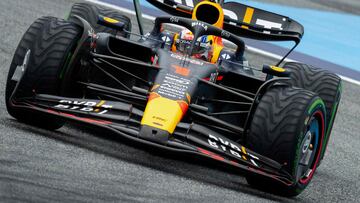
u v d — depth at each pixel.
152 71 27.94
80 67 26.30
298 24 31.06
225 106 27.67
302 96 24.94
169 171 24.00
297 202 25.20
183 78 25.42
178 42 28.66
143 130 23.20
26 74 25.48
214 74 26.61
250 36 31.88
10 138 23.38
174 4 31.56
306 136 25.09
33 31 26.12
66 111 24.53
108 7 55.41
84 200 18.75
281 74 25.84
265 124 24.50
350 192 28.41
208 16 28.95
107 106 24.42
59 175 20.47
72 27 26.38
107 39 27.52
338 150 34.69
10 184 18.75
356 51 61.56
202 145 23.62
